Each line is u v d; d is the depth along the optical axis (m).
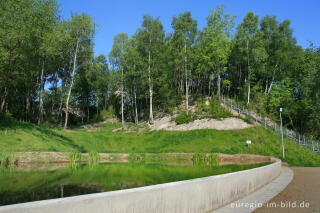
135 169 19.81
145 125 49.28
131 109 65.62
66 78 47.69
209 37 49.03
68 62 46.72
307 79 44.50
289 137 38.56
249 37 49.81
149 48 49.50
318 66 44.06
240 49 51.66
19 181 13.41
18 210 2.66
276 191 9.54
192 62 52.19
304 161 29.38
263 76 58.00
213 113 45.62
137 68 51.41
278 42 53.00
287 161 29.50
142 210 4.34
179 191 5.37
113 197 3.81
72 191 10.77
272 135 38.16
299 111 46.31
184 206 5.48
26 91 47.59
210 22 49.22
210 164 25.19
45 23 33.69
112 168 20.53
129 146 38.50
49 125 40.91
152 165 23.70
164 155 32.31
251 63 53.16
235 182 8.02
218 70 49.59
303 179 13.52
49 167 20.97
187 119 45.16
